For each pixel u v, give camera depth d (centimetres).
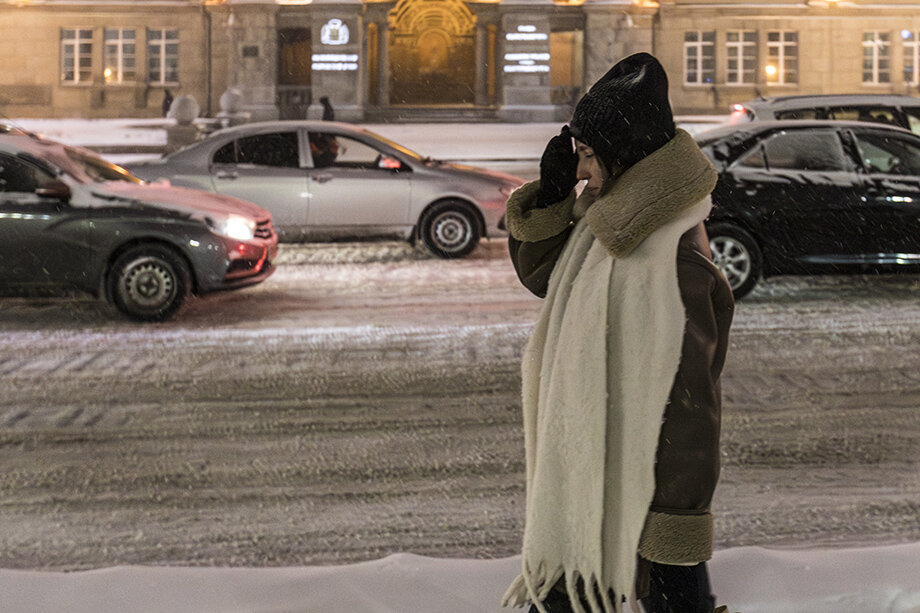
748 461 502
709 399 208
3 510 440
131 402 608
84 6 4231
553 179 232
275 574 320
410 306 932
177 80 4262
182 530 419
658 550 207
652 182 212
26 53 4275
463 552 397
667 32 4303
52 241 845
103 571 321
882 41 4344
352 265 1188
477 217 1240
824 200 932
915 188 945
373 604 300
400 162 1241
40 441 534
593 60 4256
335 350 746
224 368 692
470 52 5094
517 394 626
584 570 217
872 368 684
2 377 666
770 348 743
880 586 305
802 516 430
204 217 873
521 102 4197
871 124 971
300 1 4138
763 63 4331
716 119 4128
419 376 669
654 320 209
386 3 4334
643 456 208
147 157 3073
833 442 530
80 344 770
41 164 877
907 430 551
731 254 932
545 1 4172
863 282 1035
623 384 212
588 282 219
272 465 498
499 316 881
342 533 416
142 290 855
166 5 4222
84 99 4275
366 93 4428
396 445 528
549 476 221
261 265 911
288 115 4184
